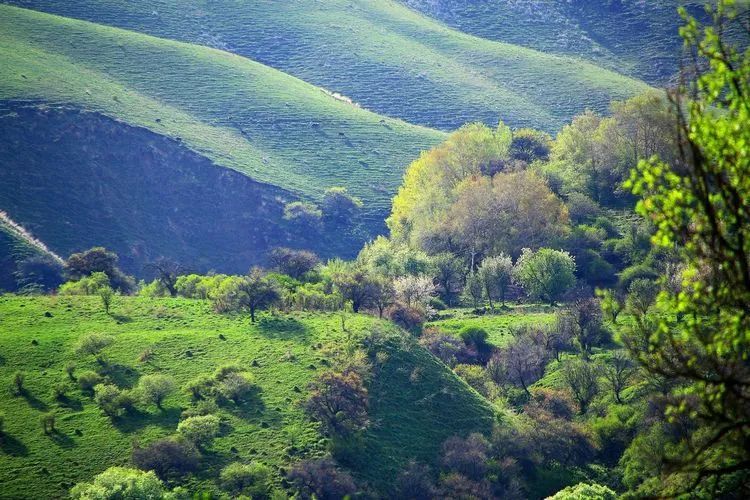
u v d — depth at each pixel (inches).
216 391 3700.8
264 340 4254.4
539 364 4357.8
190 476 3154.5
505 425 3668.8
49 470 3184.1
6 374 3863.2
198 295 5378.9
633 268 5477.4
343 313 4638.3
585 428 3572.8
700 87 731.4
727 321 711.7
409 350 4178.2
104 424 3489.2
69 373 3882.9
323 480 3097.9
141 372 3934.5
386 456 3400.6
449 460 3363.7
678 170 733.9
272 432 3462.1
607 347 4439.0
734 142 711.1
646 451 2960.1
